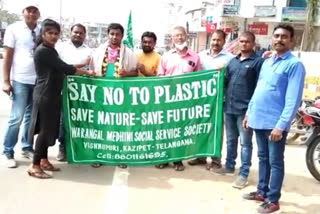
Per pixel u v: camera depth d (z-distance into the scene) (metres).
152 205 5.00
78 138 6.09
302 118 7.39
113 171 6.19
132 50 6.30
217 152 6.25
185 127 6.20
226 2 31.39
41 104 5.55
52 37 5.47
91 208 4.82
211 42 6.40
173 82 6.07
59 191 5.27
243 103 5.80
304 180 6.32
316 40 25.95
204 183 5.85
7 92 6.01
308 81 10.09
